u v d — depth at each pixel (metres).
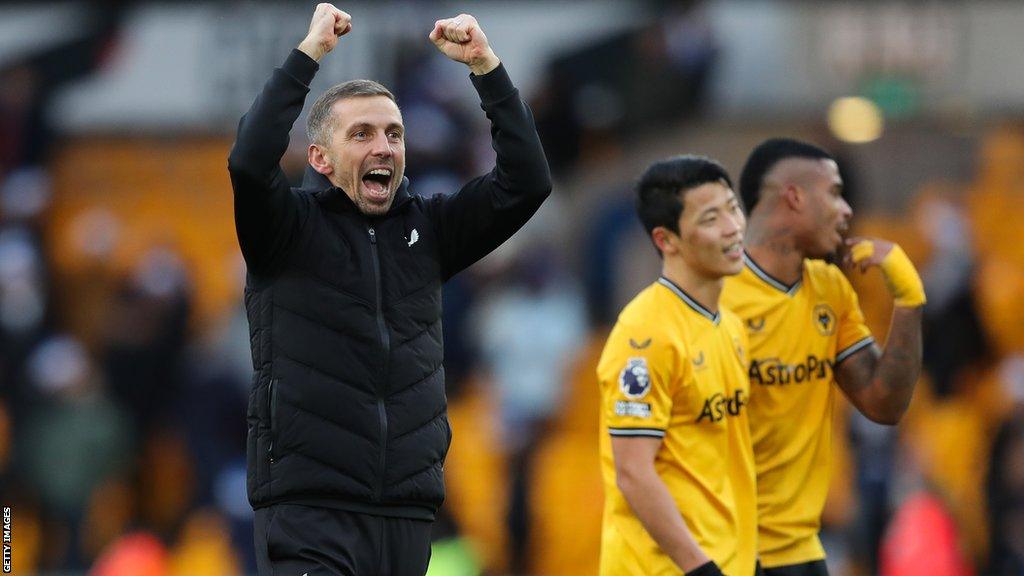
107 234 51.97
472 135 48.34
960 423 43.75
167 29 50.38
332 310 15.96
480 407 45.31
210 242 52.09
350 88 16.55
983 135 49.28
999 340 48.66
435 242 16.80
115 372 47.78
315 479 15.75
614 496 18.52
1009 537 41.22
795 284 19.53
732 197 18.27
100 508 46.06
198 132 51.81
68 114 51.22
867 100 48.88
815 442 19.52
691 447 18.14
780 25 49.09
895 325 19.25
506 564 43.06
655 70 49.44
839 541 38.78
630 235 48.34
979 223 49.28
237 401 43.69
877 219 49.22
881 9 48.69
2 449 46.38
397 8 47.94
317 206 16.33
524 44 49.47
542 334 45.97
